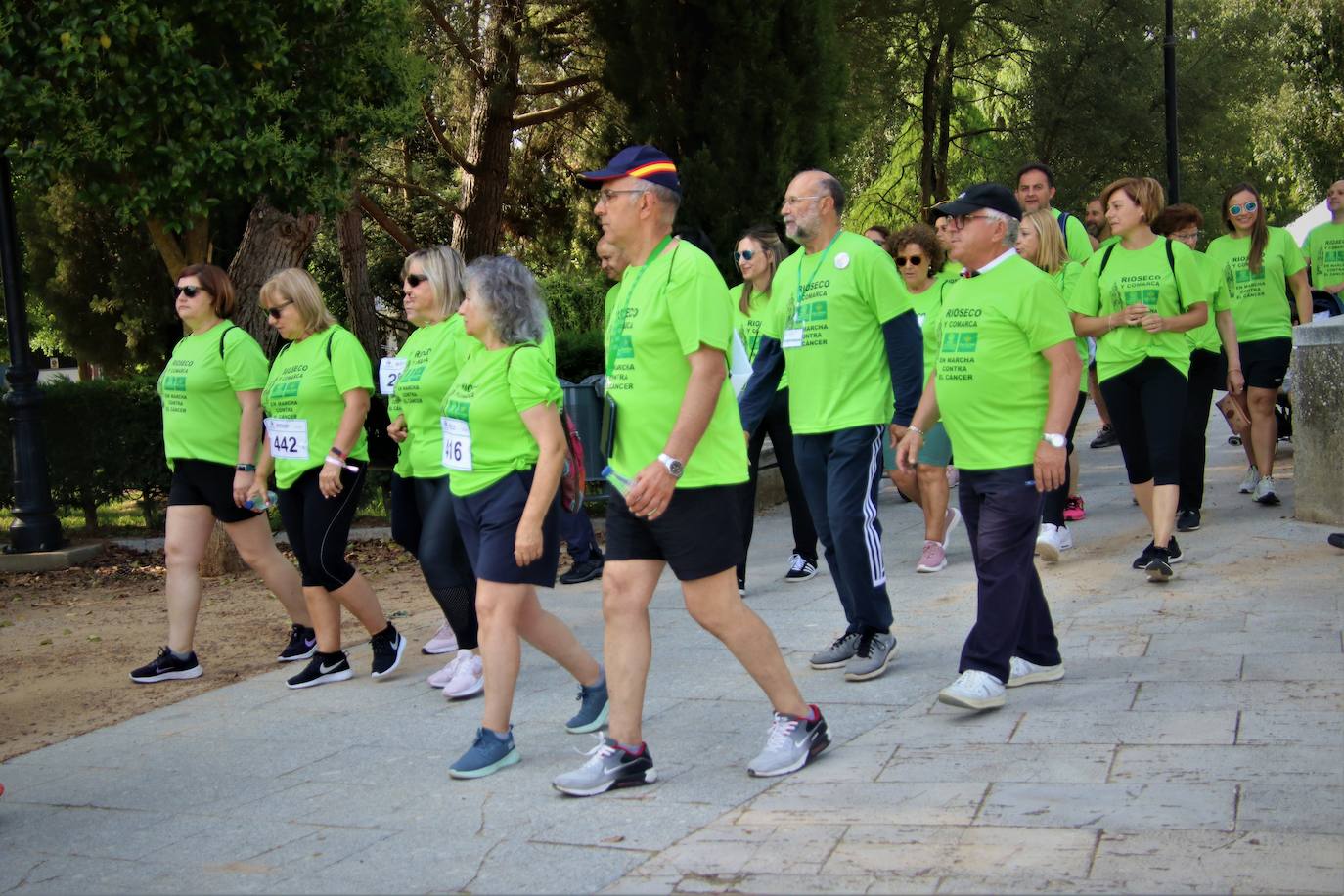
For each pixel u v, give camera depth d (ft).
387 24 34.47
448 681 20.45
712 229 41.11
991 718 16.26
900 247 26.55
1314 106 106.73
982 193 16.35
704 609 14.60
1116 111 87.40
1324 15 104.32
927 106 87.56
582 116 57.88
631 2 41.86
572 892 12.19
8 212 35.60
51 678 23.95
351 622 26.48
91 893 13.46
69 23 29.94
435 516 19.90
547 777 15.71
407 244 60.80
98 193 31.91
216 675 23.22
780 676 14.99
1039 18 87.25
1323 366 26.35
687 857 12.71
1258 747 14.20
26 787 17.44
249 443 22.39
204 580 33.37
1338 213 35.01
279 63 32.27
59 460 38.22
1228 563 23.73
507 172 56.39
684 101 42.57
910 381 18.25
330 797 15.76
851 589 18.80
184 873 13.75
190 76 30.73
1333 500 26.27
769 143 41.65
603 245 19.29
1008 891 11.21
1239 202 29.32
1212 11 93.40
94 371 86.84
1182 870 11.31
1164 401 22.79
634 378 14.30
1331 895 10.62
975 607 22.54
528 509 15.79
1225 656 17.89
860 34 62.18
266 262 38.52
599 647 22.34
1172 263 22.85
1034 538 16.43
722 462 14.28
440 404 19.75
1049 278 16.15
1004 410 16.29
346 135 35.32
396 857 13.56
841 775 14.70
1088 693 16.89
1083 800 13.12
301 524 21.31
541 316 16.53
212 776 17.15
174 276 37.32
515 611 16.22
